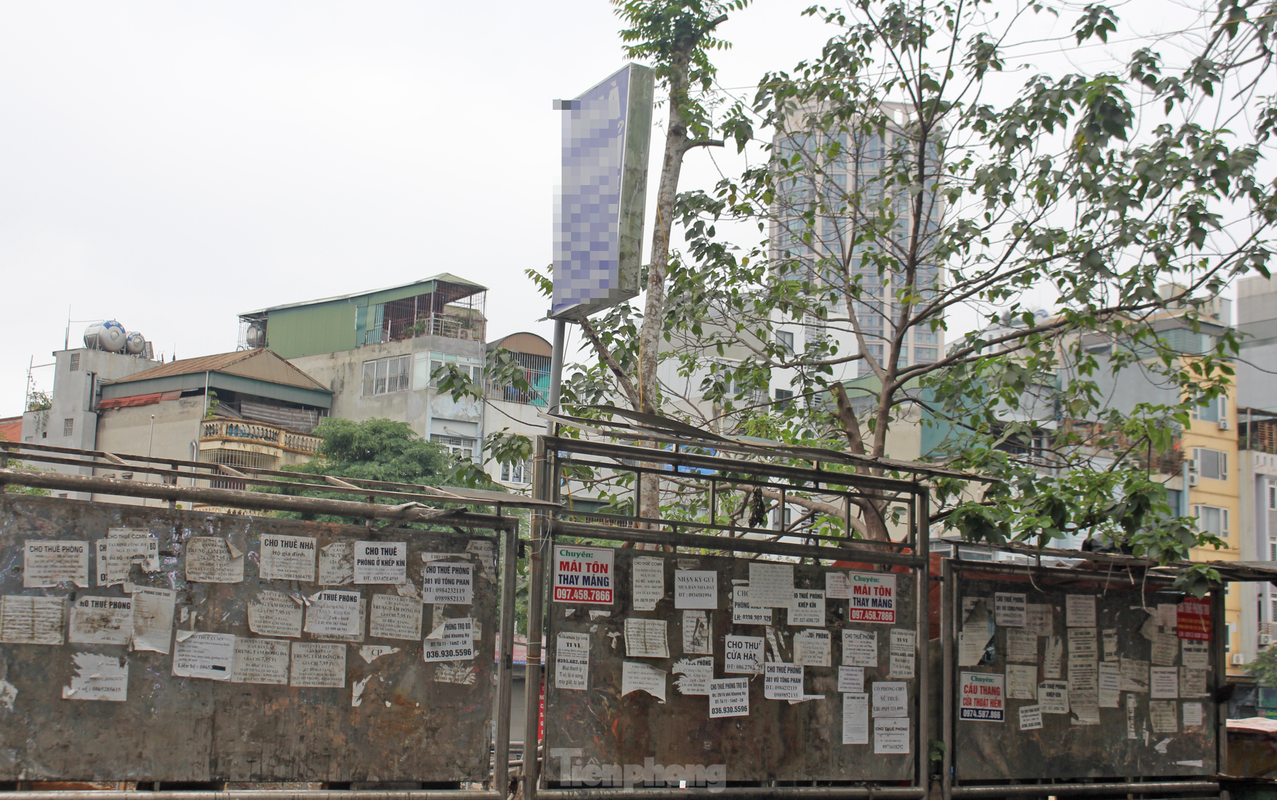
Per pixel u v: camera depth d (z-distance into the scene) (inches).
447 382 350.6
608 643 216.1
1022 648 266.5
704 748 222.4
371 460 1234.0
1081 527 296.2
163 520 182.4
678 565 225.5
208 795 171.8
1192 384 339.0
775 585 235.1
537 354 1628.9
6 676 169.0
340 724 191.2
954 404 366.3
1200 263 322.0
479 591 205.6
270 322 1830.7
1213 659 293.3
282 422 1599.4
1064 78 307.4
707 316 413.4
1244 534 1237.1
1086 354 350.6
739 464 234.8
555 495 215.2
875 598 245.9
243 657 185.3
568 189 249.8
